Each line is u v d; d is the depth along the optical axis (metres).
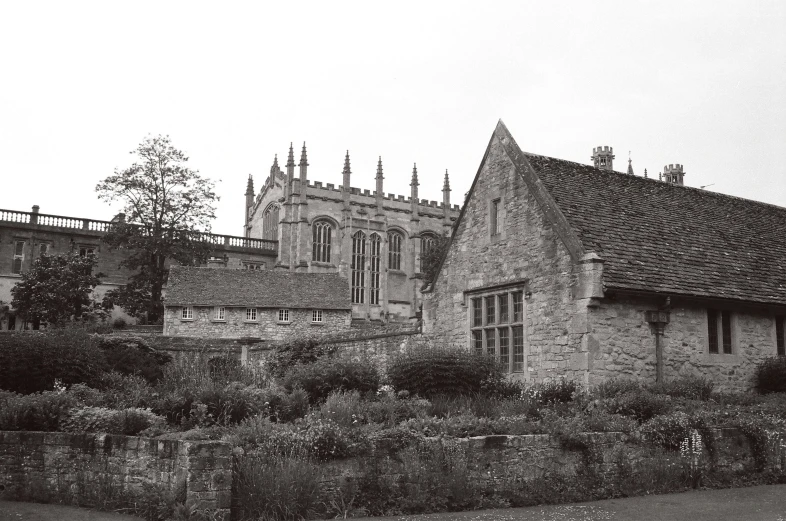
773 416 16.59
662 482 13.92
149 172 61.62
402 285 92.81
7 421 13.52
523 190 22.38
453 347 20.47
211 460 10.61
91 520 10.97
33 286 55.41
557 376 20.12
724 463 14.91
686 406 16.56
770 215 28.97
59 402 14.11
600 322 19.44
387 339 28.62
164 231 62.22
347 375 20.28
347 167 88.88
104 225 67.94
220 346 39.56
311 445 11.52
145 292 61.34
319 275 55.47
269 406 15.46
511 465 12.80
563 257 20.39
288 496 10.78
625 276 19.94
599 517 11.33
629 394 16.62
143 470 11.77
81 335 25.70
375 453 11.82
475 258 24.31
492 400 17.31
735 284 22.34
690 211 25.91
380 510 11.54
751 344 22.45
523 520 11.04
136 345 33.72
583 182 24.02
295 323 51.59
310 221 85.94
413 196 94.50
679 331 20.78
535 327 21.19
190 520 10.27
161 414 14.32
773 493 13.68
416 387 19.16
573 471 13.31
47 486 12.81
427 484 11.98
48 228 65.25
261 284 53.50
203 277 53.06
